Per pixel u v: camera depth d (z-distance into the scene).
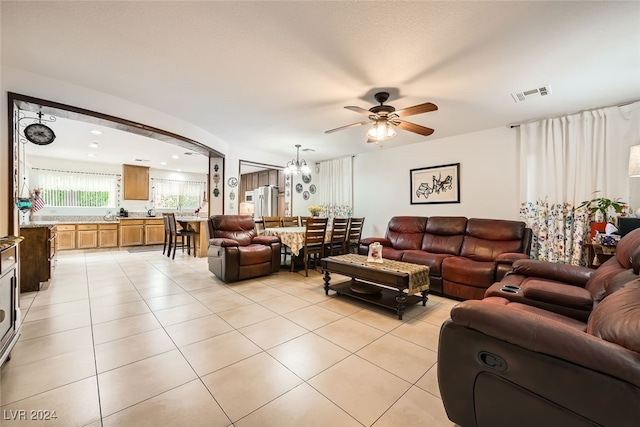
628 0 1.54
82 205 6.48
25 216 4.67
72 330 2.15
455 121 3.68
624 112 2.99
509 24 1.76
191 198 8.15
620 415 0.78
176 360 1.75
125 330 2.17
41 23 1.82
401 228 4.41
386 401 1.40
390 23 1.78
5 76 2.36
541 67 2.27
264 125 3.97
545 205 3.50
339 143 4.98
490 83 2.57
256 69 2.39
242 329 2.22
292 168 5.23
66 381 1.51
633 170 2.49
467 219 3.88
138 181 7.13
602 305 1.16
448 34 1.87
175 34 1.93
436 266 3.26
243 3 1.62
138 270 4.30
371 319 2.48
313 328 2.26
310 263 4.82
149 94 2.94
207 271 4.29
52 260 3.88
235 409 1.33
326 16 1.72
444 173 4.54
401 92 2.78
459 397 1.12
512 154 3.86
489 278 2.84
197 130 4.09
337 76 2.48
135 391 1.44
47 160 6.06
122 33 1.92
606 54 2.07
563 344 0.88
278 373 1.63
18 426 1.19
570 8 1.61
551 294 1.65
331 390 1.48
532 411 0.93
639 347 0.80
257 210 7.12
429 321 2.46
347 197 6.04
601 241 2.76
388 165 5.36
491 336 1.02
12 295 1.67
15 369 1.61
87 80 2.63
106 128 3.98
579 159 3.27
